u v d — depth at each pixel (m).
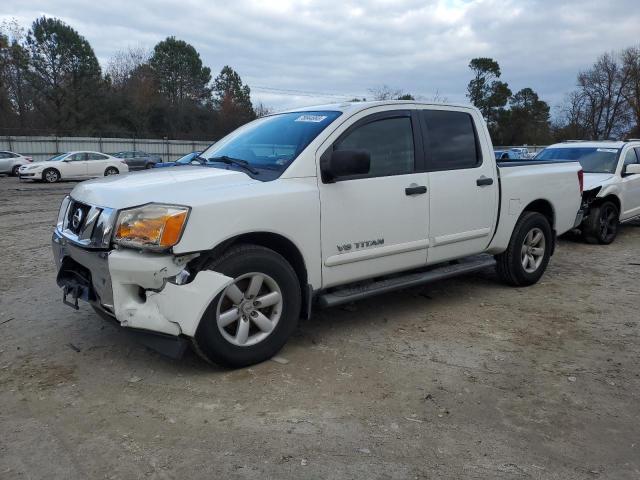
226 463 2.71
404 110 4.69
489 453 2.84
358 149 4.16
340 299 4.20
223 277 3.47
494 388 3.56
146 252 3.34
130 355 3.98
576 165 6.58
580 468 2.72
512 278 5.86
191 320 3.38
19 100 57.09
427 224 4.71
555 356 4.11
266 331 3.82
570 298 5.63
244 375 3.68
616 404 3.38
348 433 3.00
